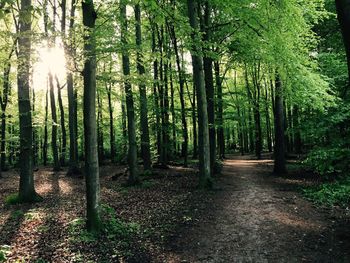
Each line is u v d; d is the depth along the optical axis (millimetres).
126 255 7836
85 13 9234
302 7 16094
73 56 8758
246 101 25891
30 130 14281
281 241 8469
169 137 27422
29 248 8242
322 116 16094
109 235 8945
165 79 24922
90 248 8172
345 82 17641
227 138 55031
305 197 13211
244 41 16688
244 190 15102
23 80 13969
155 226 9953
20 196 14000
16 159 39406
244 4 13828
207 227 9797
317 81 16438
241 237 8883
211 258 7668
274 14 13609
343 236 8562
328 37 20938
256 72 34281
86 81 9133
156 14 8312
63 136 32406
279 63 15039
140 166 26656
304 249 7922
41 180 21797
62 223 10391
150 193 15203
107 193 15805
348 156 14023
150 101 23594
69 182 20656
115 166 30281
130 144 17859
